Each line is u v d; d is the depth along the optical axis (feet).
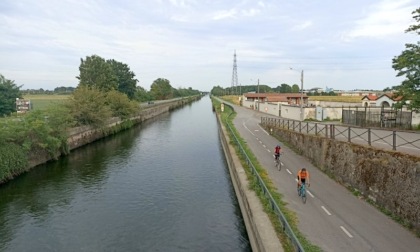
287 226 44.60
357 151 67.56
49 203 81.10
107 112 182.60
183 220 70.33
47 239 62.54
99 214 74.08
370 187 61.21
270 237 45.27
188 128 227.61
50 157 126.21
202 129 221.46
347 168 71.05
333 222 51.44
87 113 168.14
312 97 399.44
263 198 61.05
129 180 99.81
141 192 88.63
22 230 66.39
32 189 91.76
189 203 80.28
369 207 58.18
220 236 62.69
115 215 73.46
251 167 83.10
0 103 190.80
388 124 126.11
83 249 58.65
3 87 193.98
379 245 43.80
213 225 67.56
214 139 177.47
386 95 166.71
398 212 52.16
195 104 606.96
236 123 202.80
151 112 315.58
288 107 224.12
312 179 77.10
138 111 253.85
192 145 158.71
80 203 80.94
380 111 143.43
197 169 112.68
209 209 76.28
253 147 120.57
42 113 127.44
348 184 70.13
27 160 111.04
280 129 138.00
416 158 49.49
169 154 137.49
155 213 74.33
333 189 69.26
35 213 74.95
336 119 194.49
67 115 139.95
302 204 59.88
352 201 61.57
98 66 271.08
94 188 92.43
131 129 224.74
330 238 45.85
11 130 105.81
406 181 50.52
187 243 60.18
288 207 57.88
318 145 89.76
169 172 108.58
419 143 78.02
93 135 172.96
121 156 134.00
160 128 229.25
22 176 104.63
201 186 93.66
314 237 46.14
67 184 96.22
